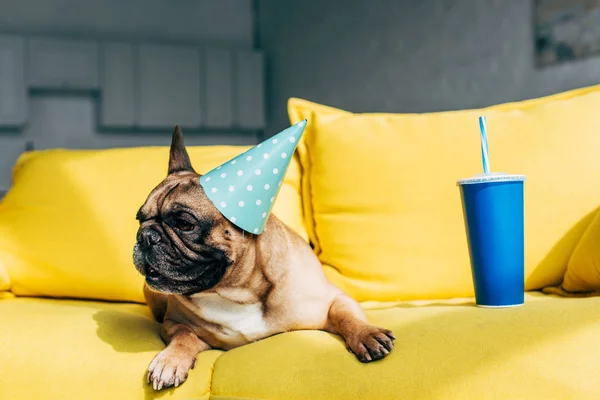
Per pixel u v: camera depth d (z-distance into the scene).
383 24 2.73
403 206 1.68
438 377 1.06
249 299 1.32
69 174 1.87
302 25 3.01
